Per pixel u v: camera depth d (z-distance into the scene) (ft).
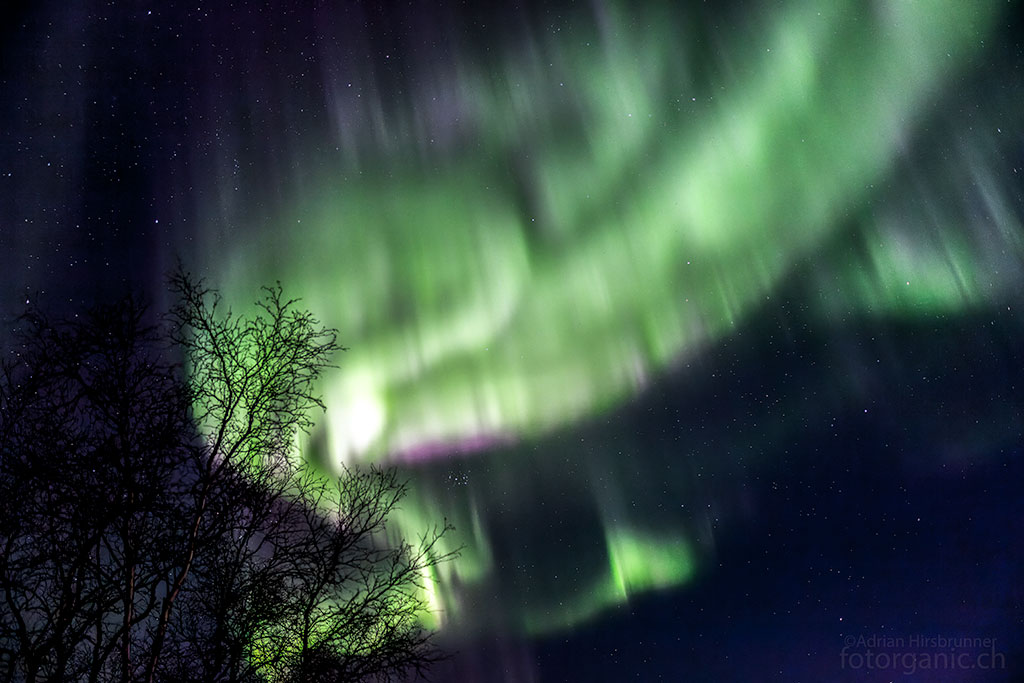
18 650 11.76
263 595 12.64
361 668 13.01
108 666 12.19
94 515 12.20
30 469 12.19
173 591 12.29
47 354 12.77
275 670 12.55
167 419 12.88
